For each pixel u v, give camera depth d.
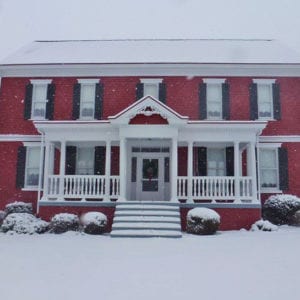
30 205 20.52
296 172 21.03
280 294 6.97
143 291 7.20
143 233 15.34
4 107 22.08
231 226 17.89
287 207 19.05
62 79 22.33
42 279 8.09
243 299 6.68
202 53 23.44
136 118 18.38
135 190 20.92
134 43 26.03
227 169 20.80
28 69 22.28
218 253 11.09
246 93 21.81
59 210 18.44
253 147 18.53
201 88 21.84
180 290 7.26
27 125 21.89
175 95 21.83
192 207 18.14
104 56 23.16
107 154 18.83
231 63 21.58
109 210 18.33
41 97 22.30
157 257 10.48
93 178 18.69
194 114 21.64
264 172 21.19
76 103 21.98
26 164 21.48
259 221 17.48
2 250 11.60
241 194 19.11
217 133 18.70
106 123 18.75
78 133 19.02
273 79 21.89
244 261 9.91
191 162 18.66
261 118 21.64
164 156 21.12
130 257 10.48
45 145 19.52
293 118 21.52
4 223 17.08
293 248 11.87
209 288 7.39
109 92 22.02
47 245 12.69
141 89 21.94
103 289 7.34
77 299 6.70
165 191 20.86
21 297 6.80
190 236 15.50
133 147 21.20
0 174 21.42
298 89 21.80
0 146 21.69
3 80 22.41
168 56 22.92
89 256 10.62
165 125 18.23
